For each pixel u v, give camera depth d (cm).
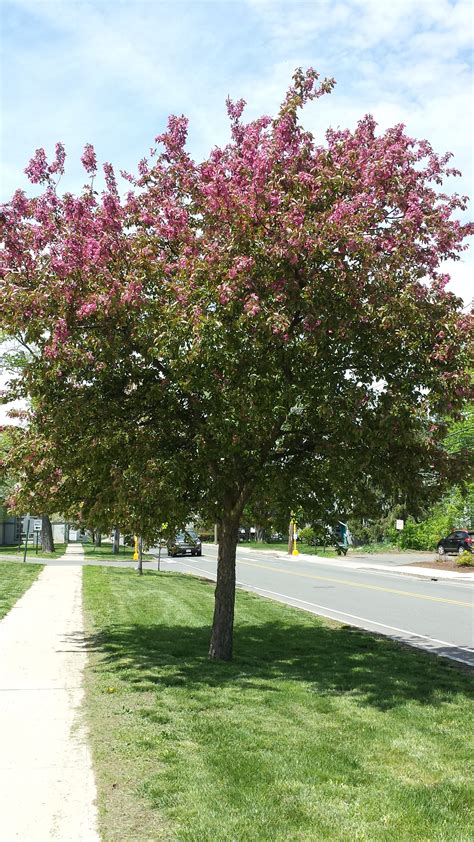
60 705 723
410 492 907
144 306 804
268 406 824
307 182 805
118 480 877
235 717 675
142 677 856
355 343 828
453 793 486
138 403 938
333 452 851
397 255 799
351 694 785
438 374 801
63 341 796
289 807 458
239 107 941
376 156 853
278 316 734
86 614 1430
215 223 855
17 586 1928
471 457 877
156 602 1648
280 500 961
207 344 747
